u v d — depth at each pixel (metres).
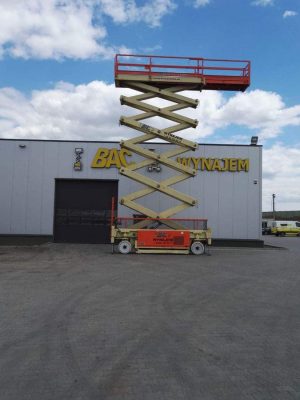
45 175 25.47
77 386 4.32
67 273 12.64
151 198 25.59
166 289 10.11
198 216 25.75
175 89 21.77
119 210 25.75
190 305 8.33
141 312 7.65
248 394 4.16
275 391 4.24
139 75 21.23
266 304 8.52
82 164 25.61
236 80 21.47
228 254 20.42
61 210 25.83
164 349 5.54
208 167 25.86
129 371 4.74
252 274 13.05
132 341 5.87
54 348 5.53
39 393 4.15
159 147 25.78
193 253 20.06
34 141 25.50
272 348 5.63
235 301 8.79
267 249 24.50
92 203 25.89
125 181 25.69
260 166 26.08
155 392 4.19
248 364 5.01
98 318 7.16
